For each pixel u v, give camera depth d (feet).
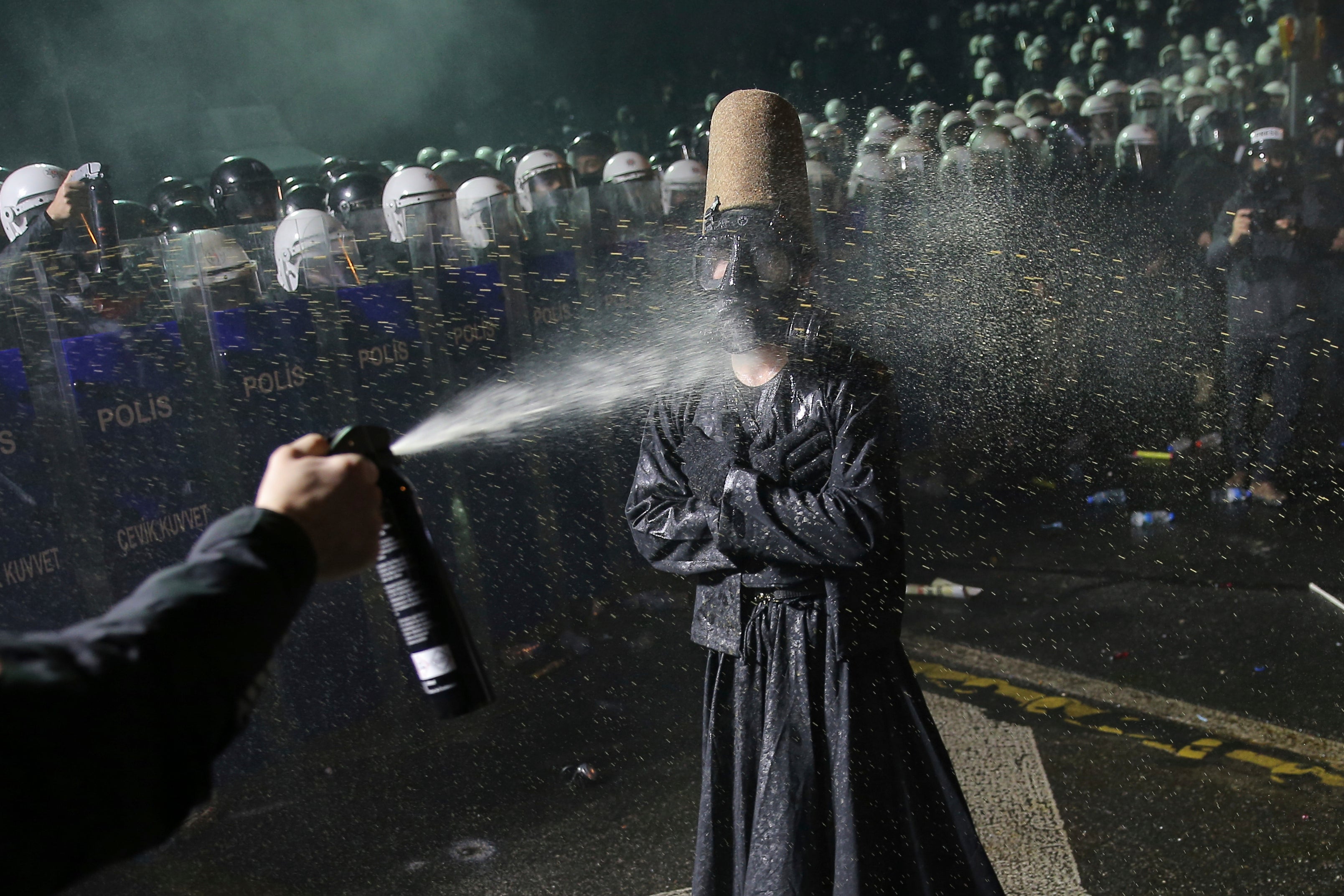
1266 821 10.21
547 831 11.05
